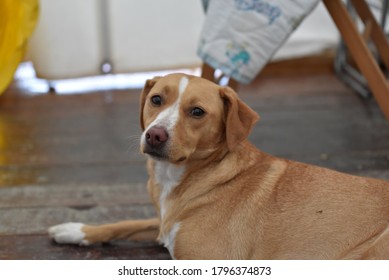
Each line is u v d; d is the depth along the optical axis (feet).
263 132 10.97
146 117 6.14
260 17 7.72
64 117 11.53
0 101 12.25
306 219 5.92
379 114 11.95
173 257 6.29
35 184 8.86
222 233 5.98
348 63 14.26
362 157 9.98
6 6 7.80
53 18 12.28
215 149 6.13
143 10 12.80
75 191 8.63
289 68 14.29
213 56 7.98
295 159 9.88
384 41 9.75
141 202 8.30
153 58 13.37
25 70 13.96
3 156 9.82
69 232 6.98
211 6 7.97
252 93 12.87
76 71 12.98
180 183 6.24
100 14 12.57
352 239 5.79
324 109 12.11
